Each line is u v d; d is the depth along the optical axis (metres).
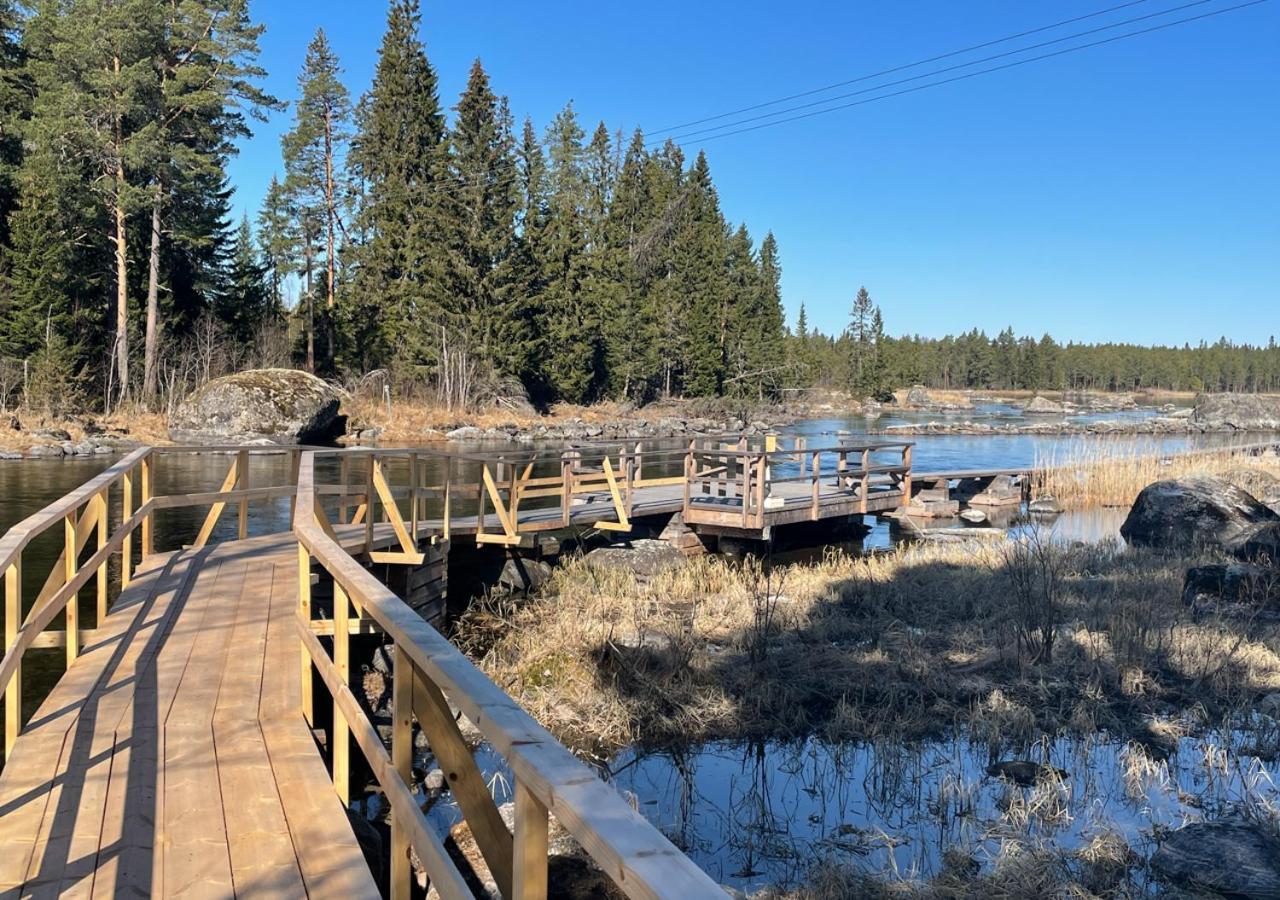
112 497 18.19
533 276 46.88
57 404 30.52
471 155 43.75
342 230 51.91
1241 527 14.72
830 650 8.87
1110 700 7.56
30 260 32.00
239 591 7.47
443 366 43.47
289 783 3.96
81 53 31.28
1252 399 60.03
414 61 46.31
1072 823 5.56
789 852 5.30
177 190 36.31
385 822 5.62
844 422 60.28
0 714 6.91
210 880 3.14
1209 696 7.61
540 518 12.67
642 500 14.99
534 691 7.63
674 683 7.87
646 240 59.66
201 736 4.47
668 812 5.80
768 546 14.34
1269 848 5.04
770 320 67.56
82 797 3.80
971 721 6.97
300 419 30.64
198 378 35.94
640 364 55.19
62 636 6.19
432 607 10.16
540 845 1.69
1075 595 10.92
